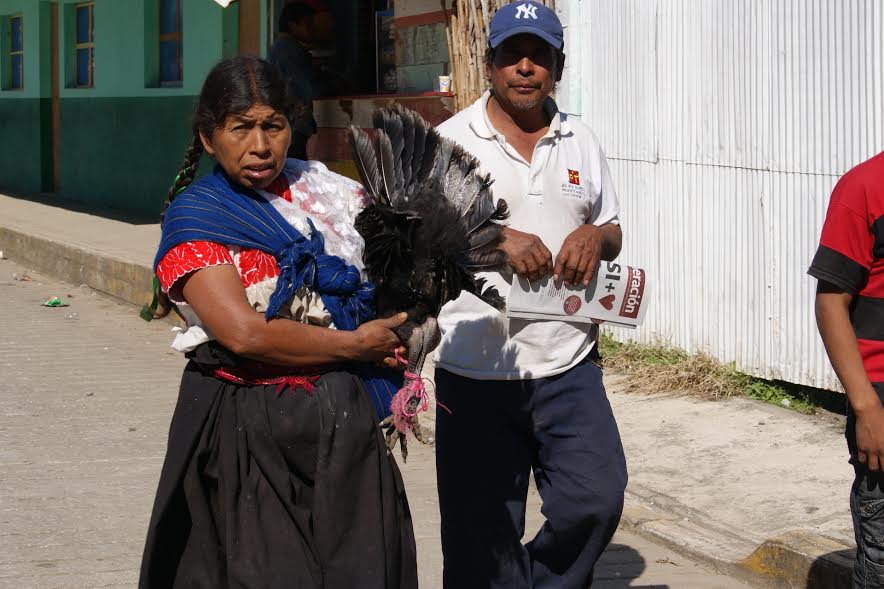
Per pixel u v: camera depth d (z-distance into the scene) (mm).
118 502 5551
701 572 4723
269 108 2848
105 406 7449
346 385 2922
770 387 6750
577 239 3582
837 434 6020
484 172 3447
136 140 16406
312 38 11250
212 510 2922
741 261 6906
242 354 2781
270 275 2879
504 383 3711
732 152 6906
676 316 7469
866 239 3166
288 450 2877
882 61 5953
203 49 14328
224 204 2873
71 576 4613
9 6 20359
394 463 3045
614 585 4562
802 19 6371
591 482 3688
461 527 3787
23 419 7098
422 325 3018
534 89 3670
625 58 7715
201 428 2906
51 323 10500
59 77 19078
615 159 7910
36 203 17938
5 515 5332
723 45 6910
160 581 2938
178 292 2867
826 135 6285
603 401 3768
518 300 3551
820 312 3254
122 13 16547
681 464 5785
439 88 9383
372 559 2871
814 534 4633
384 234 2975
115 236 13789
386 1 11547
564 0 8117
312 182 3070
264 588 2789
